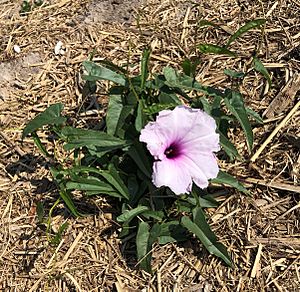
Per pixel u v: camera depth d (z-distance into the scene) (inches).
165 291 11.8
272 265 11.9
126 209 12.3
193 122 11.3
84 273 12.1
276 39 15.3
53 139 14.1
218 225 12.5
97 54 15.7
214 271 11.9
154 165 11.1
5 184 13.6
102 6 16.8
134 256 12.2
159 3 16.7
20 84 15.4
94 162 12.6
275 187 12.8
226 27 15.7
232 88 14.5
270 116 13.9
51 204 13.1
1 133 14.4
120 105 12.4
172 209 12.5
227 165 13.2
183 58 15.3
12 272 12.4
